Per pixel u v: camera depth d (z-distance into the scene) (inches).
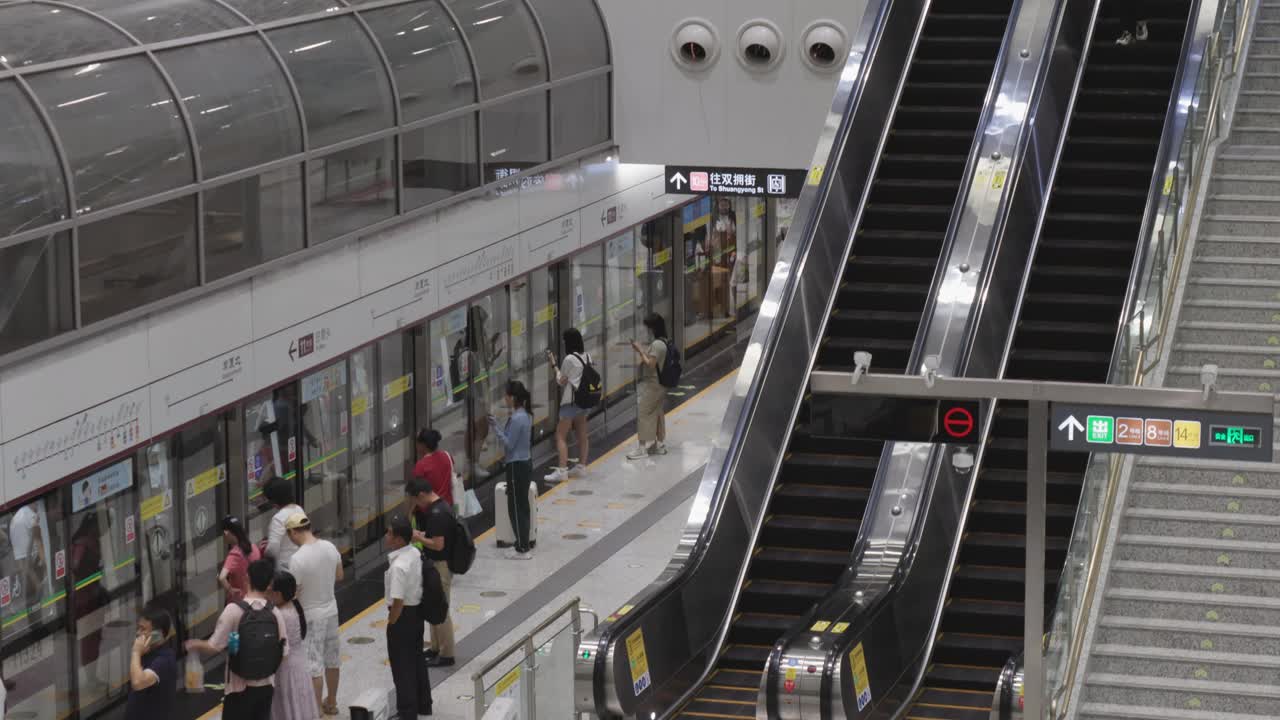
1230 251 976.3
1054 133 1115.3
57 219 840.9
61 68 885.2
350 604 1115.3
